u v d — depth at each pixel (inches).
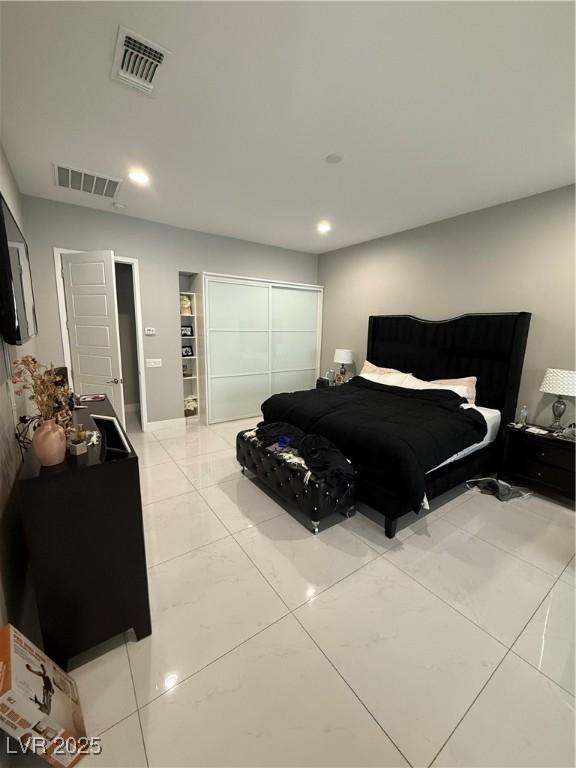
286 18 51.3
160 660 55.0
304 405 125.8
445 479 101.7
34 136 84.3
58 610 51.0
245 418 197.9
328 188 115.1
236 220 151.6
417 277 161.6
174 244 164.4
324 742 44.4
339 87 66.3
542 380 120.9
